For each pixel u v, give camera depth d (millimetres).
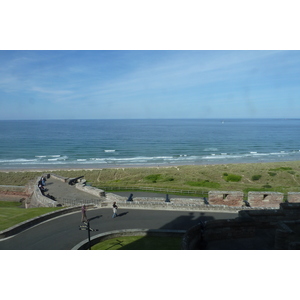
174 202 24750
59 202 25891
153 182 45344
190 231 11578
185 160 84188
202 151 102438
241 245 12000
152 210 22000
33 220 18500
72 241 15875
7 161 81312
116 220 19766
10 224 18219
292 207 13516
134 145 117625
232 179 48594
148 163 78875
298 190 37188
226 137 154000
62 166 74000
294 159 84625
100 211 21766
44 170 64062
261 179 48594
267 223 13484
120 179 50156
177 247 15461
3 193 31938
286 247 10883
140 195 32812
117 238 17094
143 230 17469
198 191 34688
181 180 46938
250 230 12648
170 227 18453
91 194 28438
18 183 50281
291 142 130500
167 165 74500
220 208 21719
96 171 59844
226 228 12477
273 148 110562
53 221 19266
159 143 124812
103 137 150250
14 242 15758
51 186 31656
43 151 100188
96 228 18203
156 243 16156
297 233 11992
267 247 11797
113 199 26234
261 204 24328
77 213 21250
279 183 45844
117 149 106125
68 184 32656
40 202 25359
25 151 99938
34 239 16188
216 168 59000
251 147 113188
